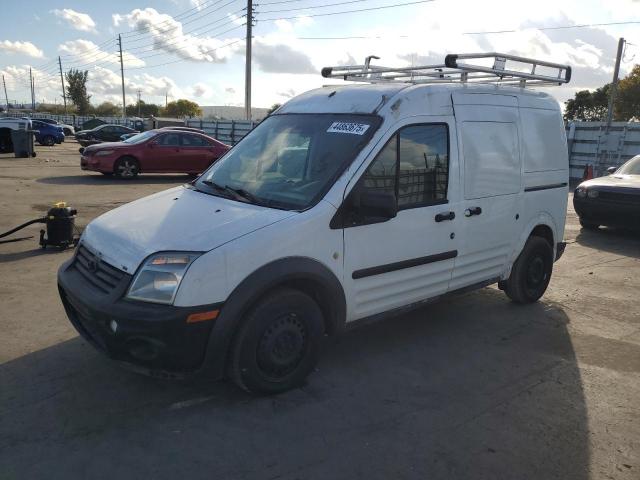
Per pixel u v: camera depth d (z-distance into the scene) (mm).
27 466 2871
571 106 61781
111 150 15203
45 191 12414
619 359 4492
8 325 4695
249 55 34125
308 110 4445
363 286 3949
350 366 4188
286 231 3449
